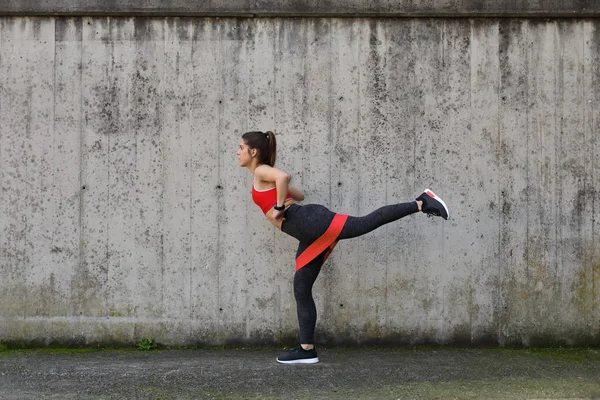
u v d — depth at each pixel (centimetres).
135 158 434
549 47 437
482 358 407
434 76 436
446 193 434
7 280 433
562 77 436
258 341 436
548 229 435
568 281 435
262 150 387
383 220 371
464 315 436
